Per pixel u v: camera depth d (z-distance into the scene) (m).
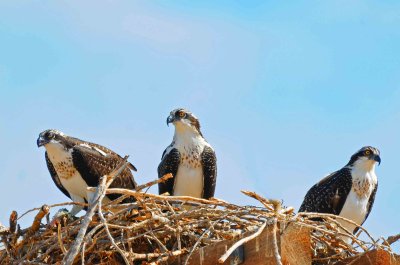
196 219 13.05
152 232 12.66
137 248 13.15
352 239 12.82
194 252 12.03
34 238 13.40
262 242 11.07
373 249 11.81
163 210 14.24
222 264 11.42
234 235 11.95
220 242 11.66
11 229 13.65
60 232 12.34
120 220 13.09
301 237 11.14
